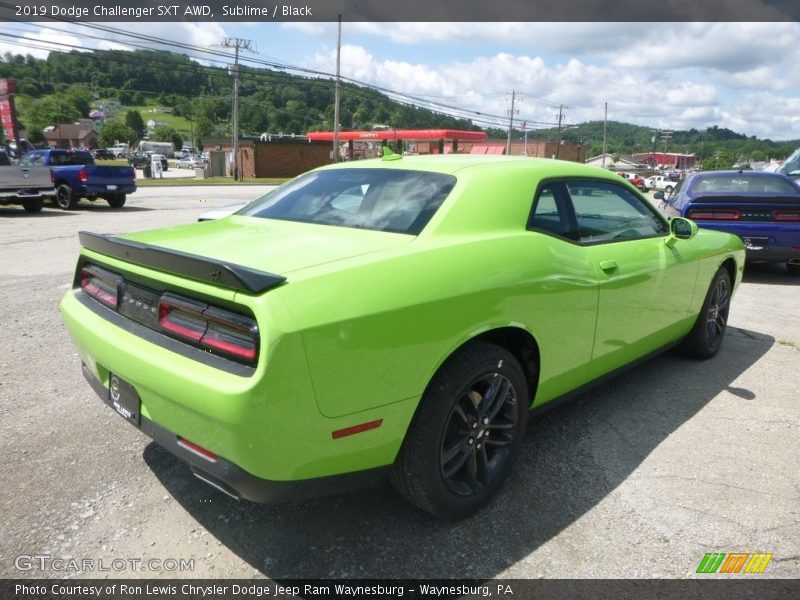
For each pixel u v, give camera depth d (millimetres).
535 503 2727
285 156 51875
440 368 2373
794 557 2383
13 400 3658
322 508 2666
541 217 2961
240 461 1989
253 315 1954
